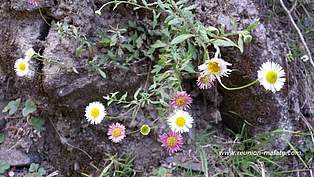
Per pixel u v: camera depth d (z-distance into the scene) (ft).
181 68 0.68
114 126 0.72
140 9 0.74
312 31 0.85
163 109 0.71
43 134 0.79
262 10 0.79
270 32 0.75
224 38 0.64
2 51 0.79
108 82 0.74
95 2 0.74
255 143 0.76
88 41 0.73
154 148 0.75
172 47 0.69
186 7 0.70
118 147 0.75
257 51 0.70
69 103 0.74
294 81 0.78
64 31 0.72
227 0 0.72
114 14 0.75
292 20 0.77
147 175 0.74
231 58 0.70
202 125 0.78
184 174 0.73
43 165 0.79
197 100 0.77
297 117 0.78
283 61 0.74
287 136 0.76
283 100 0.74
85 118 0.75
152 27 0.73
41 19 0.76
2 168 0.78
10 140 0.81
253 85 0.72
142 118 0.75
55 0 0.74
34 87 0.75
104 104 0.75
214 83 0.74
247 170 0.74
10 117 0.82
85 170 0.77
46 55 0.72
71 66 0.71
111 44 0.72
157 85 0.71
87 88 0.73
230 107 0.76
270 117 0.75
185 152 0.75
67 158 0.78
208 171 0.73
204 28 0.66
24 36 0.76
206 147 0.76
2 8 0.78
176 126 0.67
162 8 0.68
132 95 0.75
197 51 0.71
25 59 0.72
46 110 0.77
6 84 0.84
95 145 0.76
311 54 0.82
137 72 0.74
